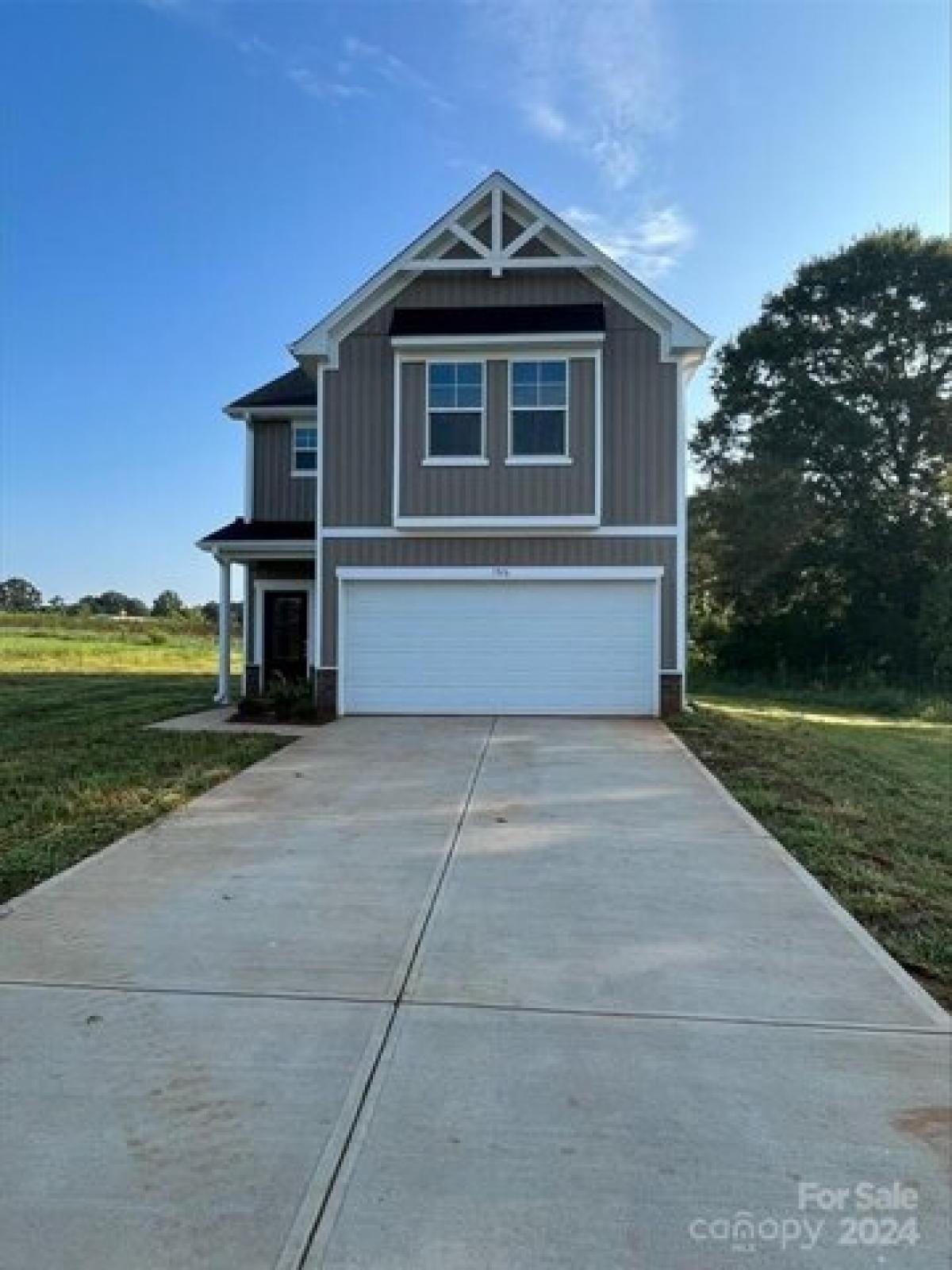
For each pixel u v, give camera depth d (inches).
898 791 380.2
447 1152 115.1
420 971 172.6
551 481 546.6
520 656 556.4
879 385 1279.5
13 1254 97.0
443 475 551.8
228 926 195.8
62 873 232.4
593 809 309.0
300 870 237.6
